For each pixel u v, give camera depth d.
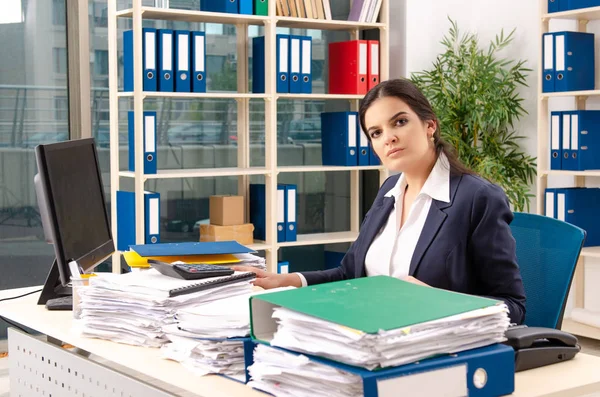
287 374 1.41
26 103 4.62
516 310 1.96
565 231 2.19
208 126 5.15
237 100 4.98
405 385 1.29
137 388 1.80
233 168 4.89
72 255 2.18
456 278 2.05
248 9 4.61
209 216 5.19
